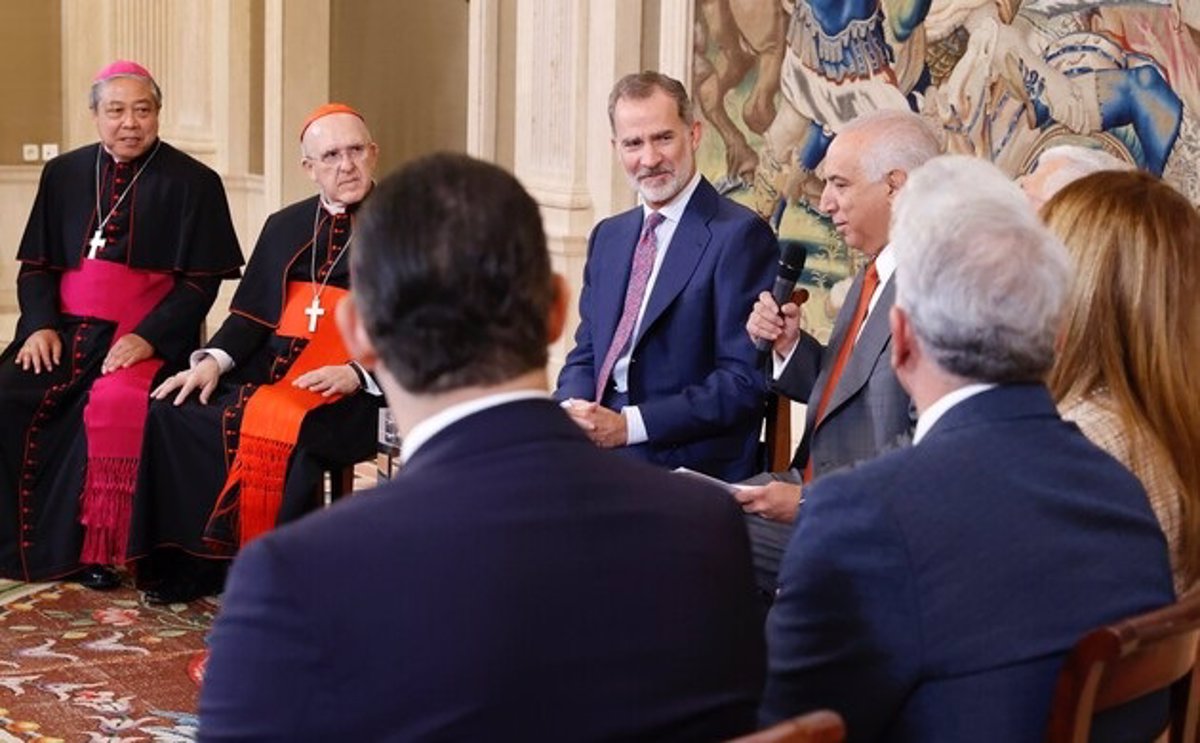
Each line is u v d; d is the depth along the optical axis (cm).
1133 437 259
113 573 629
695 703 190
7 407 623
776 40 691
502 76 846
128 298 652
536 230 192
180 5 1074
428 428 190
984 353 219
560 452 190
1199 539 260
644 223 501
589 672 183
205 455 596
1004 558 215
